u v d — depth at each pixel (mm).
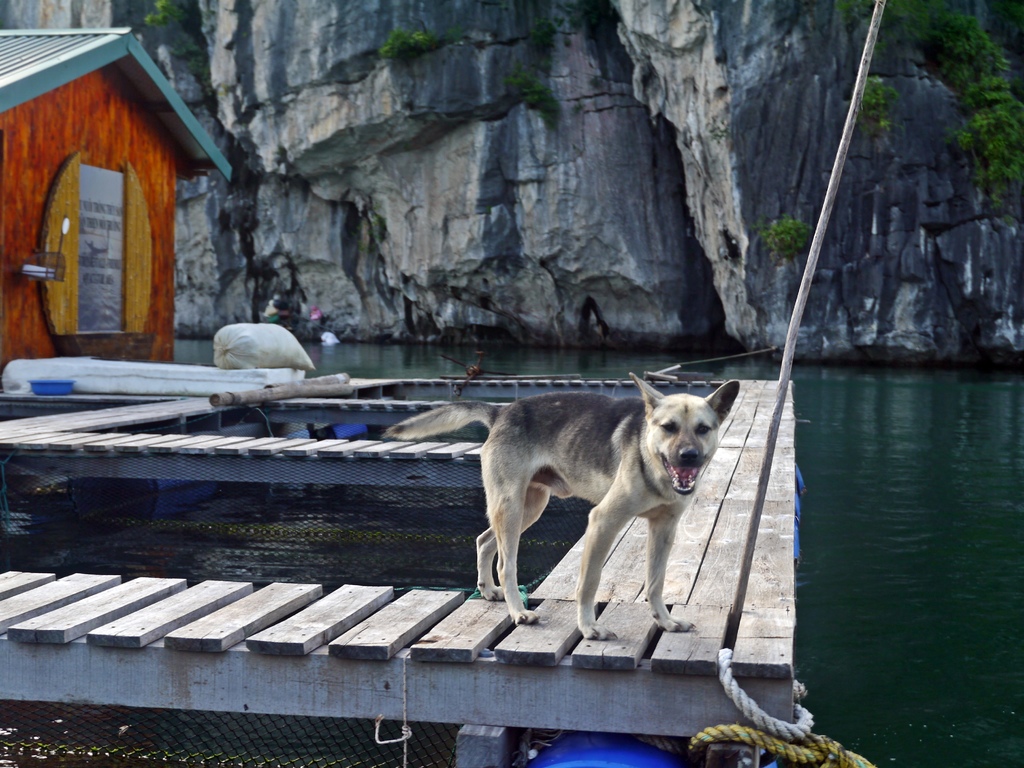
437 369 26109
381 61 34250
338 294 41344
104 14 38312
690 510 7723
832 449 14773
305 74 35250
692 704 4469
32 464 10586
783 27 29172
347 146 36312
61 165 14969
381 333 41188
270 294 42281
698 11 29781
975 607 7734
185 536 10281
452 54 34062
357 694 4734
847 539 9719
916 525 10242
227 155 39812
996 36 30969
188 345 35719
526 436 5164
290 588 5703
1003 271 28531
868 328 29531
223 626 4957
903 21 28703
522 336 38719
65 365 14547
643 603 5434
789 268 29844
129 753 5367
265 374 14547
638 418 4766
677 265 35344
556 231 35156
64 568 9016
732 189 30469
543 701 4602
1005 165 28125
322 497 11930
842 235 29484
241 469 10391
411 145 36031
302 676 4762
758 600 5477
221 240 40938
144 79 16297
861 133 29000
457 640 4762
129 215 16531
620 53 34625
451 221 36500
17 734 5562
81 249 15555
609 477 4844
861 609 7707
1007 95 28500
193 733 5617
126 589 5645
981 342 29125
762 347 31328
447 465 10211
